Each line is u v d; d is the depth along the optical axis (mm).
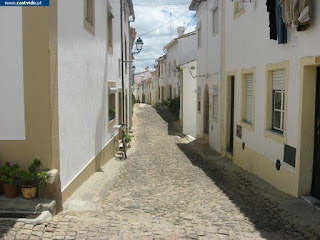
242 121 10164
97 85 9273
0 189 5312
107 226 4855
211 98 15055
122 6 15211
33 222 4621
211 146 15188
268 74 7961
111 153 12125
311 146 6203
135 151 14656
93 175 8609
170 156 13211
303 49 6090
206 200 6734
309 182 6262
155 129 24625
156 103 49781
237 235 4730
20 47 5238
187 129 22797
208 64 15586
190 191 7547
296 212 5613
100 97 9766
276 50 7395
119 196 7117
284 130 6918
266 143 8039
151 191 7590
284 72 7289
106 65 10828
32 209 4961
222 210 6012
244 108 10250
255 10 8797
